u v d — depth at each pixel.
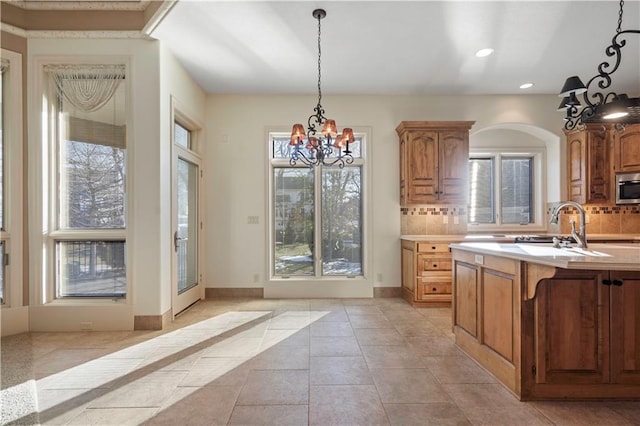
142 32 3.03
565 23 2.84
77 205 3.21
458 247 2.64
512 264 1.99
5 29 3.01
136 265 3.12
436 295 3.90
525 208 4.81
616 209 4.50
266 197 4.39
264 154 4.40
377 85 4.16
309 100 4.44
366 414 1.77
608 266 1.58
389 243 4.44
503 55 3.40
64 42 3.12
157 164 3.13
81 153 3.21
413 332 3.04
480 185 4.80
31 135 3.11
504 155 4.80
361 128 4.44
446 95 4.47
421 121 4.11
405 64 3.59
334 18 2.78
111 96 3.20
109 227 3.22
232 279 4.37
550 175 4.68
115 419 1.74
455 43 3.17
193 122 3.98
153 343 2.78
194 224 4.14
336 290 4.38
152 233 3.12
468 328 2.54
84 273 3.22
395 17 2.76
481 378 2.17
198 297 4.15
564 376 1.90
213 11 2.70
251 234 4.38
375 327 3.18
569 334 1.90
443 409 1.82
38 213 3.11
